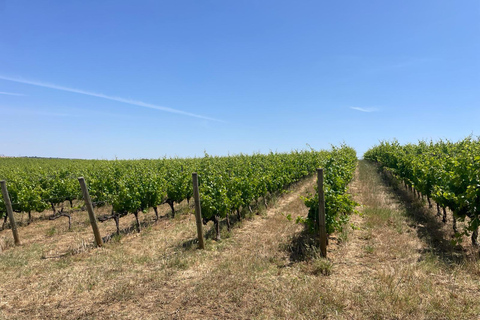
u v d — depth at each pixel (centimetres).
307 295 441
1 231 1022
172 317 416
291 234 792
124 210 903
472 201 602
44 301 480
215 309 431
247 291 477
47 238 902
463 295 423
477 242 634
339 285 486
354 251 651
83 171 1753
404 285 470
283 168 1470
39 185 1278
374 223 837
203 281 521
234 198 920
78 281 553
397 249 635
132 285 524
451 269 517
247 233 845
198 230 720
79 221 1106
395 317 384
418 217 895
